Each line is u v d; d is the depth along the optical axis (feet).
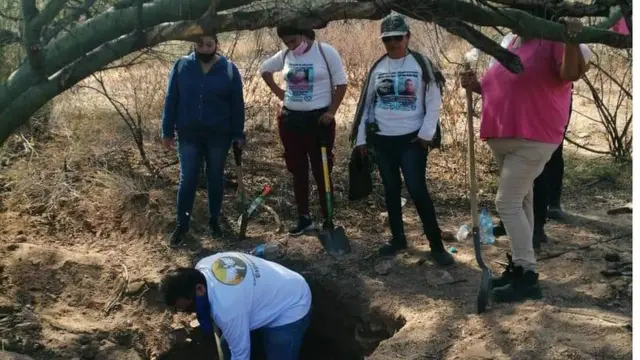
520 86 13.32
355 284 16.16
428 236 16.38
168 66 22.34
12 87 12.28
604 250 16.88
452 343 13.46
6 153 21.77
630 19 11.48
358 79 27.07
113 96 23.79
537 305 14.08
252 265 13.91
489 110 13.89
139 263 17.15
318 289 16.53
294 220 19.27
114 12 11.96
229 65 17.01
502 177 13.97
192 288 13.03
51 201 19.10
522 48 13.61
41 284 16.28
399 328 15.01
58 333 15.19
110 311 16.06
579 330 13.06
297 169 17.78
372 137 16.14
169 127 17.22
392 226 16.99
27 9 11.63
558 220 18.90
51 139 22.75
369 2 11.34
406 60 15.60
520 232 14.17
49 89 12.25
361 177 16.78
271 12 11.50
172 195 19.67
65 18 12.38
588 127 26.05
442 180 21.57
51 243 17.89
